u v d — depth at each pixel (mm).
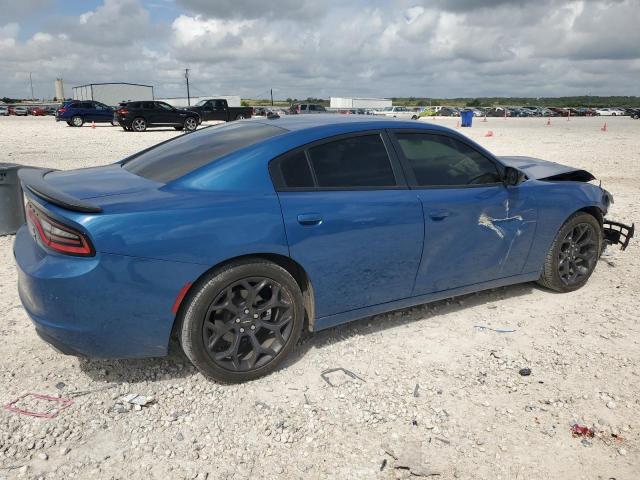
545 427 2904
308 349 3721
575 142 20844
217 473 2549
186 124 27969
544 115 71438
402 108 68312
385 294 3740
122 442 2746
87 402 3059
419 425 2918
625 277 5203
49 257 2842
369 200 3502
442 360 3604
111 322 2850
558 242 4574
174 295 2928
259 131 3598
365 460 2648
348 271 3486
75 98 88688
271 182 3244
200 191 3113
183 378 3336
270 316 3383
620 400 3146
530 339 3910
